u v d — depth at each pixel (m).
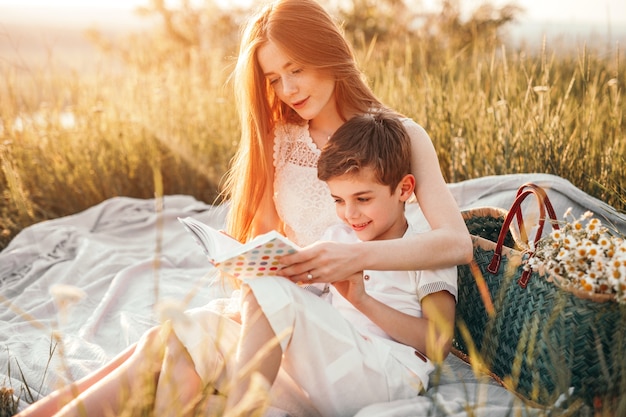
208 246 1.86
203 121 5.05
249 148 2.45
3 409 1.99
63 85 5.20
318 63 2.26
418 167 2.21
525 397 1.97
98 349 2.54
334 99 2.40
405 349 2.01
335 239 2.30
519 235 2.19
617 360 1.79
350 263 1.91
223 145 4.81
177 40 8.38
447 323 2.07
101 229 3.97
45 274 3.35
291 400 1.94
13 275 3.48
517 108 3.63
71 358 2.49
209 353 1.85
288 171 2.44
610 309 1.78
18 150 4.48
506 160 3.48
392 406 1.87
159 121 4.89
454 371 2.27
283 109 2.47
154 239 3.86
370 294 2.12
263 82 2.39
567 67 5.07
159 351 1.84
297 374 1.88
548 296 1.91
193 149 4.81
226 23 8.64
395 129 2.12
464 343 2.31
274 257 1.81
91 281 3.32
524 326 1.98
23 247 3.62
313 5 2.29
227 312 2.11
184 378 1.81
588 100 3.85
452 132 3.87
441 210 2.13
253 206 2.48
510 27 7.09
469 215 2.47
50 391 2.26
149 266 3.43
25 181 4.41
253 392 1.49
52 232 3.73
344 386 1.88
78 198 4.43
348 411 1.91
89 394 1.79
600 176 3.26
